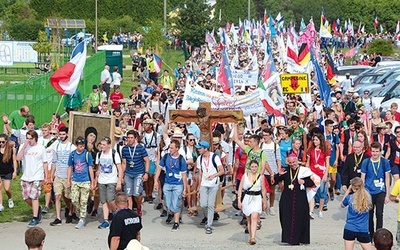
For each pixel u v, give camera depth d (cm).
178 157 1703
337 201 2048
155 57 4653
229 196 2105
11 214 1841
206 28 7456
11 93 2589
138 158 1748
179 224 1772
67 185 1712
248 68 3741
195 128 2086
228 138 2138
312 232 1691
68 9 9119
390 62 5122
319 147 1842
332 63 3594
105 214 1717
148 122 1947
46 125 1814
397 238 1443
